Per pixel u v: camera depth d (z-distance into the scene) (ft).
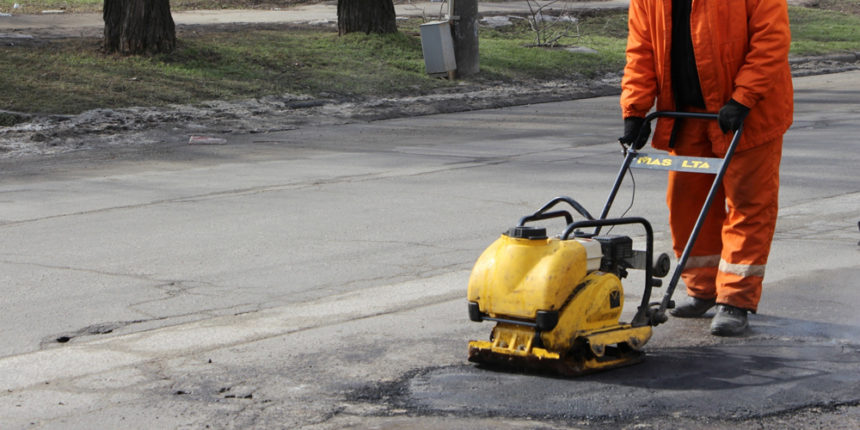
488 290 24.75
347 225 45.55
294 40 117.29
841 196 51.44
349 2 121.29
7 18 136.56
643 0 28.58
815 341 27.91
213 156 69.77
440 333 29.19
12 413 23.15
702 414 22.43
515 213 47.98
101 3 162.91
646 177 58.34
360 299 33.32
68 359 27.25
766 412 22.50
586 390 23.99
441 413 22.71
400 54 115.34
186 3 165.68
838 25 172.96
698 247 30.37
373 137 79.51
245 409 23.20
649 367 25.79
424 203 50.85
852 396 23.50
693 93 28.60
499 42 133.69
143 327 30.37
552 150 71.00
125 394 24.39
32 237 43.73
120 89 90.38
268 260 38.99
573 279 24.53
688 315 30.71
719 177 26.94
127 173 62.54
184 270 37.52
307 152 71.36
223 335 29.37
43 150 72.64
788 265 37.04
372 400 23.70
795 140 72.02
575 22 151.12
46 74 92.02
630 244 26.71
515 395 23.75
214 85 95.81
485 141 76.64
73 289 34.91
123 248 41.32
